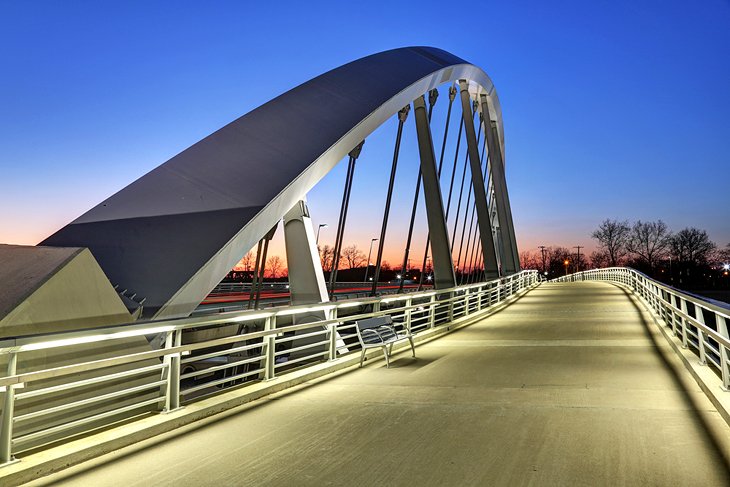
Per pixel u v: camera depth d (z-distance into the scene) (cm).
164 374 626
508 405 671
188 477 446
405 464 467
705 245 10912
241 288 5078
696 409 627
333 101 1309
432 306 1513
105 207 970
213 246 852
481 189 3100
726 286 10650
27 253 641
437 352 1157
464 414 632
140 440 546
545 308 2298
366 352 1067
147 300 790
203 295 844
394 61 1727
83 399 562
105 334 529
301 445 526
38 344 466
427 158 2044
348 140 1217
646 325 1566
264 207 928
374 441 534
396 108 1499
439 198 2020
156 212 931
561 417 608
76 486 429
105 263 842
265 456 496
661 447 496
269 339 805
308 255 1234
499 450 498
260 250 1095
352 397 736
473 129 3189
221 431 579
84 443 501
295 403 705
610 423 578
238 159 1055
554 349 1150
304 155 1085
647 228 11256
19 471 433
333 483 428
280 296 4425
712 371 766
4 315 522
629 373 855
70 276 601
